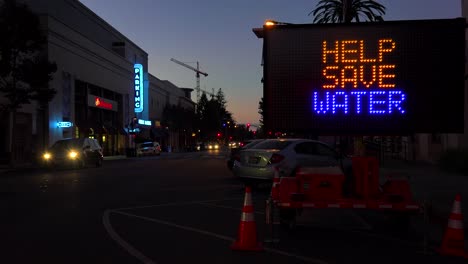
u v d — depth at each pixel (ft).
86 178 72.13
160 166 103.14
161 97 258.98
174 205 42.78
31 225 32.99
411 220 36.01
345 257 24.86
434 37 32.17
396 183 29.45
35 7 139.44
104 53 167.32
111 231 30.99
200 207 41.63
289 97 32.94
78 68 143.13
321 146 51.67
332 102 32.71
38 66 99.66
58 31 128.26
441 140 86.48
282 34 33.09
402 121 32.30
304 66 32.89
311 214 38.58
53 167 99.71
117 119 187.93
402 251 26.27
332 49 32.73
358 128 32.55
